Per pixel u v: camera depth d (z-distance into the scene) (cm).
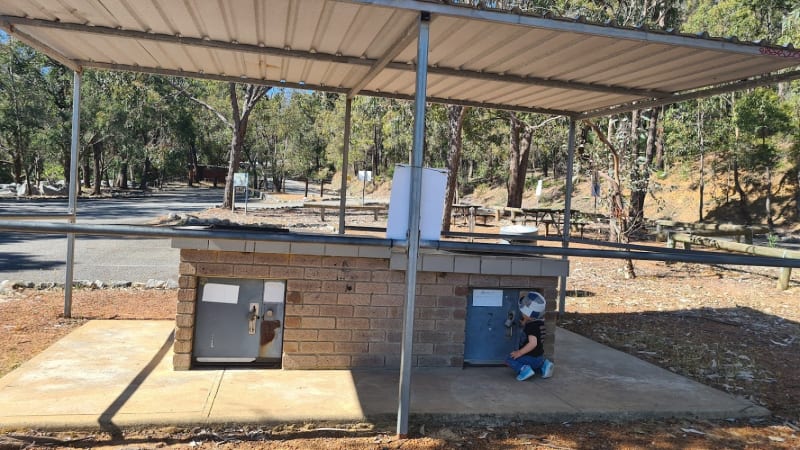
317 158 6600
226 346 432
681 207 3064
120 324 555
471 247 351
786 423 396
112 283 774
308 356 434
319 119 5353
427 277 456
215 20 430
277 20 424
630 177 1197
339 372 433
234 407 353
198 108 4956
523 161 2098
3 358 444
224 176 7262
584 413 382
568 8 1330
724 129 2680
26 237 1425
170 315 610
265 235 333
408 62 528
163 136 4997
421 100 339
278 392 384
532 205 3462
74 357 443
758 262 365
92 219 1903
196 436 325
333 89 637
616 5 1484
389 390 398
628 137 1209
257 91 2434
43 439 309
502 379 443
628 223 1198
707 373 504
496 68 525
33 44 475
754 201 2864
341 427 348
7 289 712
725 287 1011
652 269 1204
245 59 541
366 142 4306
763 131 2612
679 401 412
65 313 581
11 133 3744
